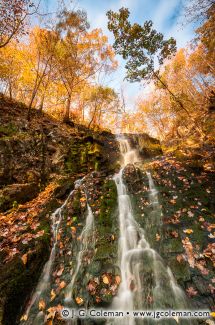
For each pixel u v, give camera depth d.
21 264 4.21
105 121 26.44
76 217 5.64
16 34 10.17
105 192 6.52
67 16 14.12
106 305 3.65
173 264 4.04
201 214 5.11
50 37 13.99
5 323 3.35
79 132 12.88
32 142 9.14
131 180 6.95
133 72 10.44
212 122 12.41
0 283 3.81
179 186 6.23
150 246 4.59
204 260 3.95
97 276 4.07
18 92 19.12
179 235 4.61
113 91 17.66
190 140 12.50
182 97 13.45
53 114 18.73
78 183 7.32
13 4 8.66
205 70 20.11
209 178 6.45
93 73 17.45
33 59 15.62
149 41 9.65
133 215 5.52
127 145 13.18
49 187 7.86
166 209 5.43
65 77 16.14
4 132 9.13
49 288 4.04
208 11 7.91
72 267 4.36
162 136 25.95
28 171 8.10
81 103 20.84
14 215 6.11
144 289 3.81
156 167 7.53
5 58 14.27
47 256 4.66
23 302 3.80
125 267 4.21
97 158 10.08
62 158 9.35
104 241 4.83
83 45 16.72
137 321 3.46
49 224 5.48
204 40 9.66
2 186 7.20
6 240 4.99
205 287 3.53
